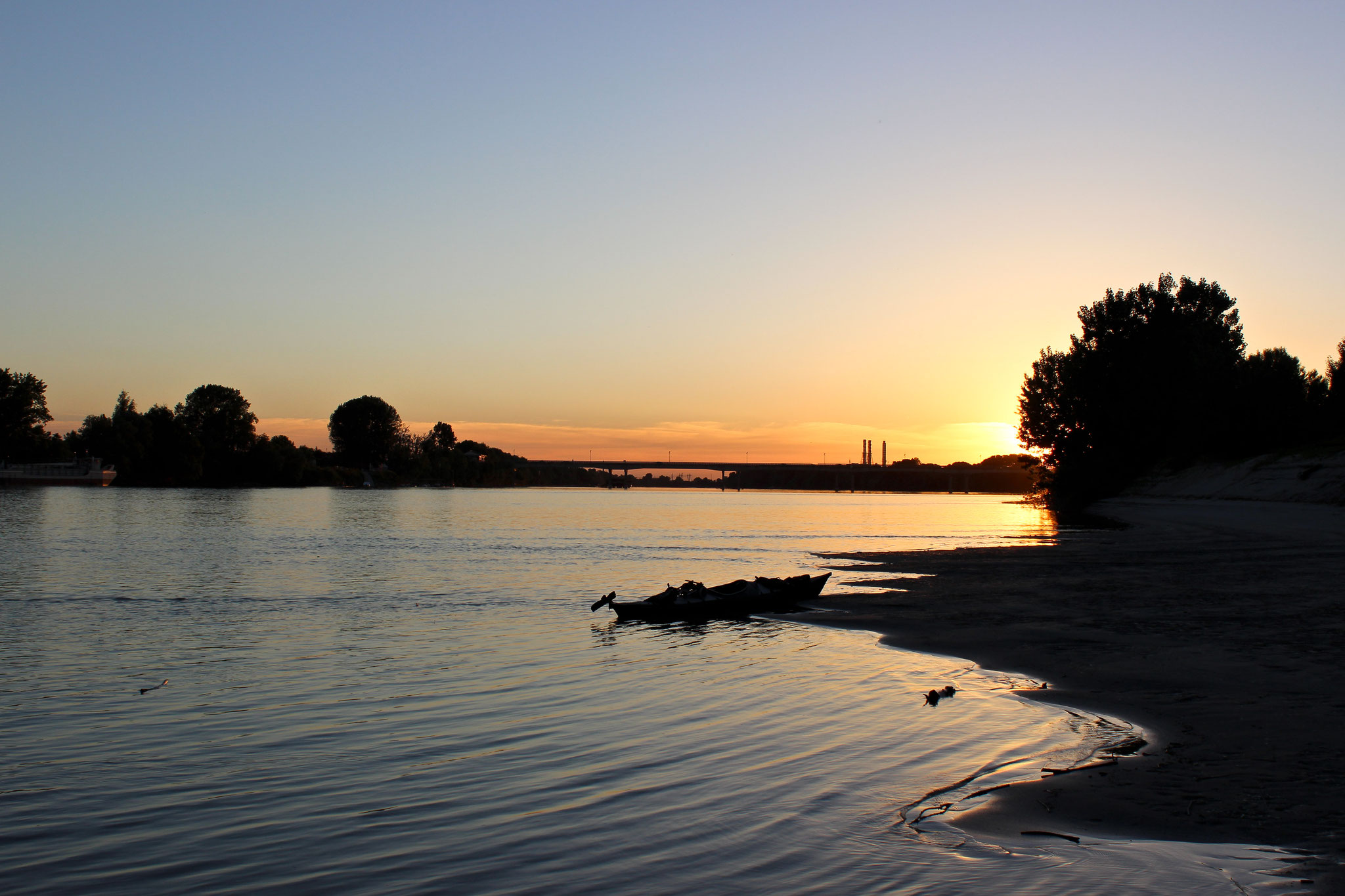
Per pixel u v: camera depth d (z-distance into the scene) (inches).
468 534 3009.4
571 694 724.0
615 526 3597.4
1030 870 373.1
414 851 417.7
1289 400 3951.8
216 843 431.2
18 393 6756.9
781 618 1144.8
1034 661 798.5
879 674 781.3
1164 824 409.4
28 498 5442.9
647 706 679.1
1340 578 1348.4
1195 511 3334.2
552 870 394.0
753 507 6461.6
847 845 408.5
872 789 481.1
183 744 590.2
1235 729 553.3
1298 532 2301.9
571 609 1244.5
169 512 4109.3
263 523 3457.2
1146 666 748.6
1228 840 388.2
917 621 1070.4
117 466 7244.1
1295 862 364.5
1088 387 4475.9
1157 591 1250.6
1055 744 546.6
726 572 1755.7
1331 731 543.5
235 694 733.3
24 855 420.5
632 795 482.0
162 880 394.0
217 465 7746.1
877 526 3659.0
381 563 1927.9
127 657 893.8
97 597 1353.3
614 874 388.2
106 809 476.4
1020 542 2340.1
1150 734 553.0
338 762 548.1
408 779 515.2
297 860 410.9
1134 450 4446.4
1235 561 1638.8
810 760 534.9
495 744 583.2
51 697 726.5
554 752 563.2
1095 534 2645.2
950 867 380.2
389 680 784.9
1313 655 772.0
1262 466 3612.2
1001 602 1203.9
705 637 1006.4
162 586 1494.8
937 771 507.5
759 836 422.9
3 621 1128.8
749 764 530.0
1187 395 4227.4
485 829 440.5
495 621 1135.0
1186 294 4559.5
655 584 1582.2
